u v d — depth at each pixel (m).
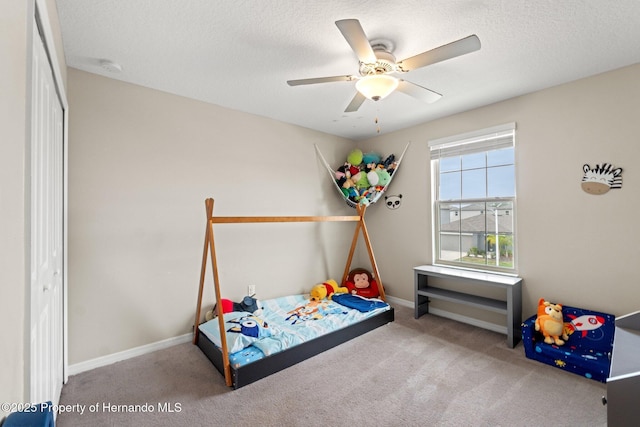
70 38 1.94
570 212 2.64
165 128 2.78
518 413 1.83
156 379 2.22
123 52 2.12
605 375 2.12
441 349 2.70
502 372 2.30
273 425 1.74
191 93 2.82
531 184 2.87
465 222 3.46
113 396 2.01
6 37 0.73
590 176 2.52
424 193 3.78
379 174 3.89
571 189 2.63
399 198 4.07
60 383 2.04
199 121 2.99
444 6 1.66
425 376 2.25
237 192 3.27
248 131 3.36
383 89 2.00
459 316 3.43
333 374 2.29
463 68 2.37
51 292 1.61
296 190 3.84
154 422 1.77
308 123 3.77
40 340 1.30
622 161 2.38
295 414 1.84
